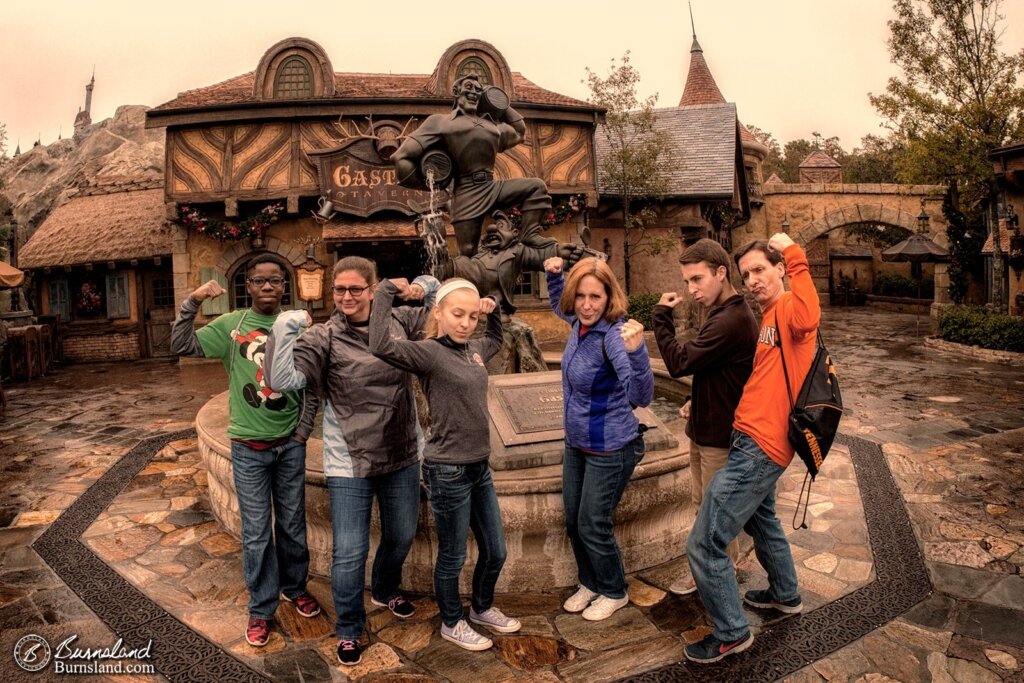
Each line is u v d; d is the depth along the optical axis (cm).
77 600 356
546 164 1530
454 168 491
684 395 636
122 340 1673
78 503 520
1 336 1301
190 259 1478
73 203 1888
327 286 1504
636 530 375
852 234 3362
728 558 289
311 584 370
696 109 2092
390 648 305
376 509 353
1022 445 645
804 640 305
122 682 281
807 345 279
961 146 1705
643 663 289
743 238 2580
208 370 1397
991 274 1653
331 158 1402
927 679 276
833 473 560
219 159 1437
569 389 309
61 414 918
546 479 349
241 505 309
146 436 767
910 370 1140
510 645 305
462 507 290
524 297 1597
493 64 1476
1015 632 312
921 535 427
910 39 1741
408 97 1414
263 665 293
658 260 1884
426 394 288
